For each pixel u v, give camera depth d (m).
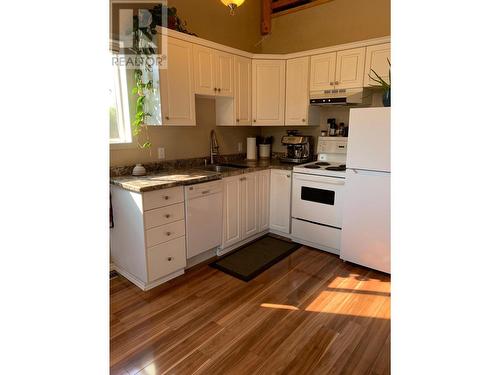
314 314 2.12
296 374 1.61
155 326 1.99
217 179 2.83
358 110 2.65
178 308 2.19
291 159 3.67
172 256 2.53
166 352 1.76
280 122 3.66
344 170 3.02
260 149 4.10
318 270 2.78
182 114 2.79
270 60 3.53
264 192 3.48
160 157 3.04
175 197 2.48
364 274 2.70
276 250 3.20
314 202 3.17
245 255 3.08
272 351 1.77
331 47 3.20
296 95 3.52
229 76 3.24
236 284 2.53
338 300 2.29
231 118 3.42
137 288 2.45
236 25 3.74
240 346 1.81
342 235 2.90
